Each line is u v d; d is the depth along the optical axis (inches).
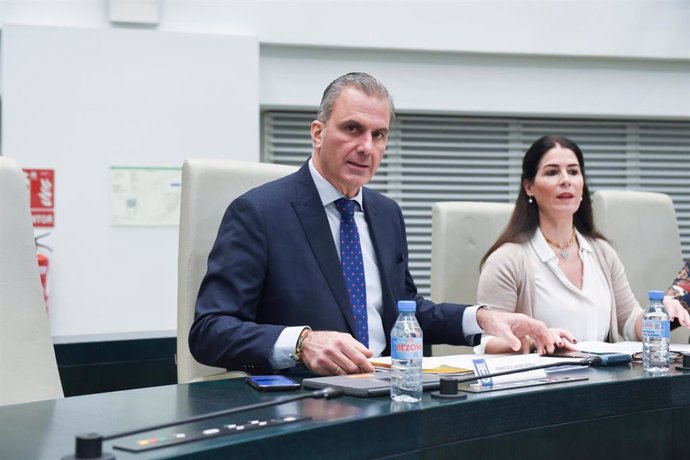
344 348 60.8
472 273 119.3
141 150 156.8
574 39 175.8
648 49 178.7
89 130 154.3
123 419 45.7
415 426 47.9
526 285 102.2
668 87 184.5
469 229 120.1
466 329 77.9
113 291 155.3
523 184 107.2
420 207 181.9
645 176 192.1
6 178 62.1
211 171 84.6
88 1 155.9
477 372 57.6
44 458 37.4
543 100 179.2
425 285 182.1
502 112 177.9
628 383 59.9
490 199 185.2
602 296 103.4
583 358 69.7
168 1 158.9
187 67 158.7
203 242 83.0
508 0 173.0
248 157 161.5
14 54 151.0
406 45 169.0
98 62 154.8
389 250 81.5
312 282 73.6
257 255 72.9
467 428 50.5
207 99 159.6
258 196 75.7
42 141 152.3
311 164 79.4
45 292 150.3
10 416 46.5
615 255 109.3
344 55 169.9
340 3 166.1
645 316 69.4
